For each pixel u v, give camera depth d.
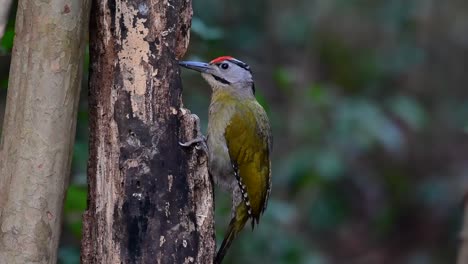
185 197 9.23
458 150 22.75
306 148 18.92
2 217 8.59
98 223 9.08
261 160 11.48
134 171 9.04
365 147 19.41
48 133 8.56
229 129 11.40
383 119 19.05
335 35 21.62
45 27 8.49
